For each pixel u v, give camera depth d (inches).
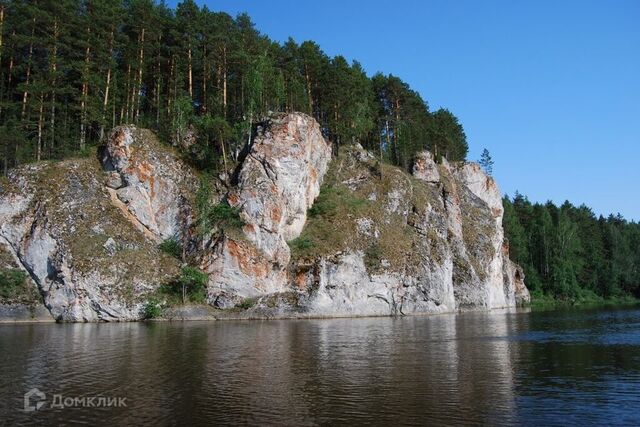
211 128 2842.0
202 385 890.1
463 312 3127.5
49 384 896.9
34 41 2694.4
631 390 869.8
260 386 884.0
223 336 1584.6
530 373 1015.0
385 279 2741.1
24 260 2242.9
